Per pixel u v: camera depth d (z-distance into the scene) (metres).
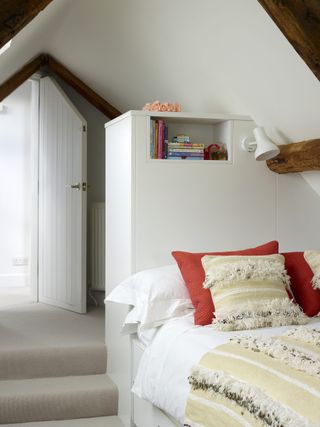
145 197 3.54
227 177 3.72
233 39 3.33
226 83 3.74
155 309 3.08
